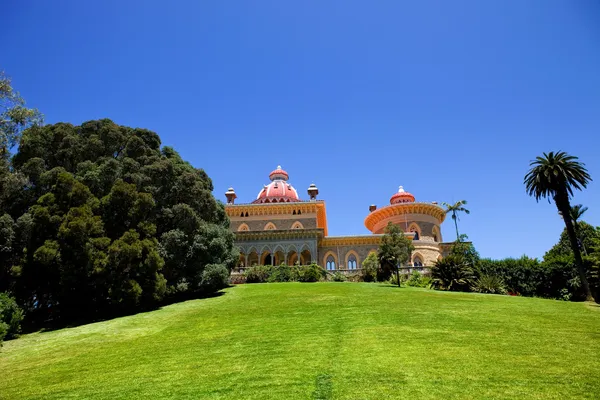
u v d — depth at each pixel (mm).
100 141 30484
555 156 40531
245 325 18125
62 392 10664
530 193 42094
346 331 15406
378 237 58531
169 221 30266
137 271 25359
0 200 26703
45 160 29359
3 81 26266
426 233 65938
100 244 24266
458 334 14516
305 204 64062
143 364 12852
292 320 18516
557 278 41656
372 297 25781
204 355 13328
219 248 31719
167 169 31172
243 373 10977
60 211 24781
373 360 11375
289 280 43375
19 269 23719
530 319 17578
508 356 11508
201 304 26844
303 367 11109
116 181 27031
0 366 14594
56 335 20250
